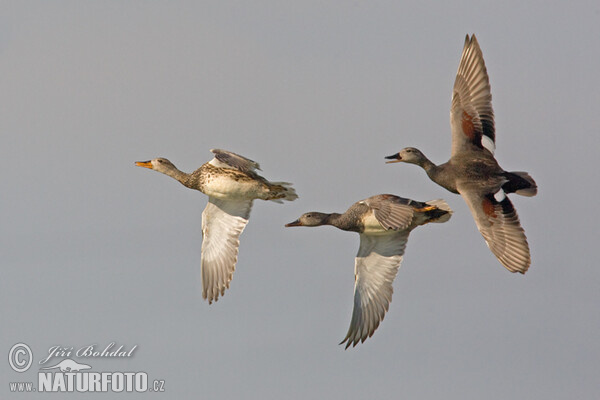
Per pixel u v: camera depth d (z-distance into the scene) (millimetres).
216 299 16906
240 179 16406
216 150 14602
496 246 13672
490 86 15219
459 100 15398
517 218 13914
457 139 15281
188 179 17016
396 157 15531
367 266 15680
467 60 15430
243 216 16938
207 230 17141
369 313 15461
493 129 15109
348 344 15453
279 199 16594
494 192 14328
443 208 15250
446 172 14922
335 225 16016
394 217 14414
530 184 14680
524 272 13242
